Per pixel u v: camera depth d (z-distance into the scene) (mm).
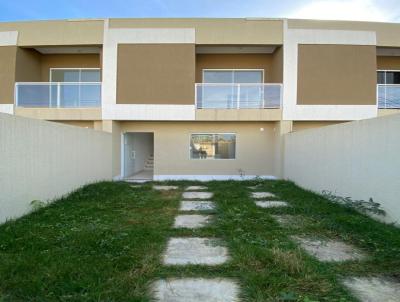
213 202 8031
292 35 12305
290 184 11047
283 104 12320
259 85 12469
